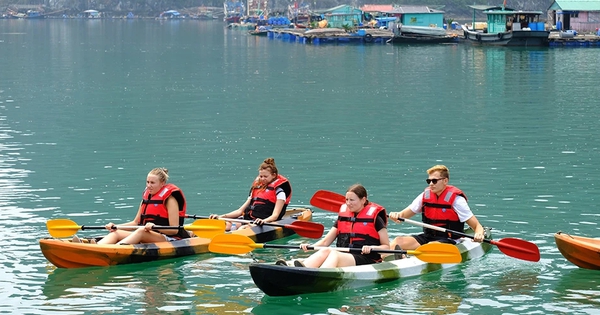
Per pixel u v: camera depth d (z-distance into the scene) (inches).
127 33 6181.1
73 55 3454.7
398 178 926.4
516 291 555.2
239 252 583.2
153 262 620.7
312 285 542.6
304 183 905.5
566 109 1537.9
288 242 684.1
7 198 833.5
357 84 2079.2
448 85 2022.6
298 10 7746.1
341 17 5270.7
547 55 3125.0
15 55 3432.6
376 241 577.0
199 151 1115.3
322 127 1326.3
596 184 884.6
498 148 1118.4
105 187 889.5
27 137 1238.9
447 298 542.6
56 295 548.7
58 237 637.3
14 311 518.9
